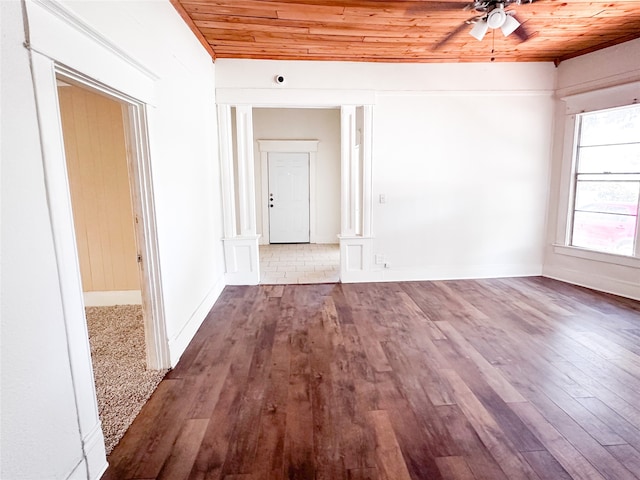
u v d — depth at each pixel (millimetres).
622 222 3832
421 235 4504
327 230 7449
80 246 3689
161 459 1680
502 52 3957
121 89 1827
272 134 7070
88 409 1547
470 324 3182
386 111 4234
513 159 4430
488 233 4562
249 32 3311
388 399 2125
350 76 4129
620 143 3783
